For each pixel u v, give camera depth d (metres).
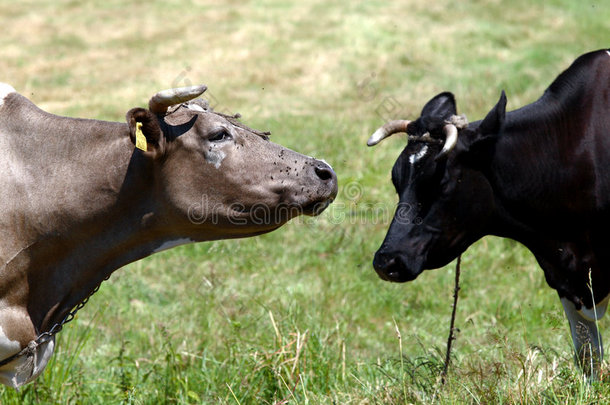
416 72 16.12
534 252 5.14
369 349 6.67
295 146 11.64
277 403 4.85
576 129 4.91
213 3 23.03
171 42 19.36
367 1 22.31
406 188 4.72
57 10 22.61
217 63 17.45
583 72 5.01
